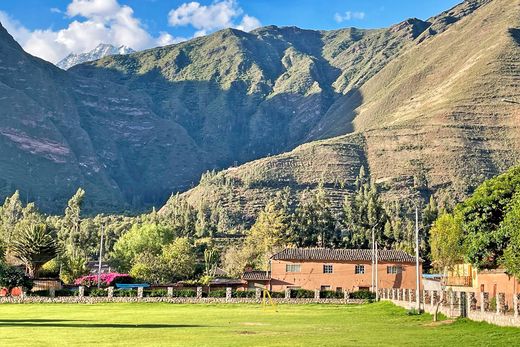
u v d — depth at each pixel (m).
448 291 68.25
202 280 158.62
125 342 44.50
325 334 51.91
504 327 51.16
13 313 86.12
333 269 149.50
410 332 53.62
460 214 81.44
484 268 86.00
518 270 66.00
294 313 88.25
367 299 121.19
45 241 137.75
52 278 140.38
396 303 97.75
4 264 121.38
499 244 74.12
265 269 183.25
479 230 77.31
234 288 148.25
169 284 143.38
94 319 72.81
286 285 148.50
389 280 148.62
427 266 193.75
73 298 114.94
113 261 195.12
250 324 65.12
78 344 42.84
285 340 46.25
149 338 47.72
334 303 120.12
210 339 47.09
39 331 53.88
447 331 53.72
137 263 165.50
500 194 76.12
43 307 102.12
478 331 51.34
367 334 51.84
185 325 63.06
